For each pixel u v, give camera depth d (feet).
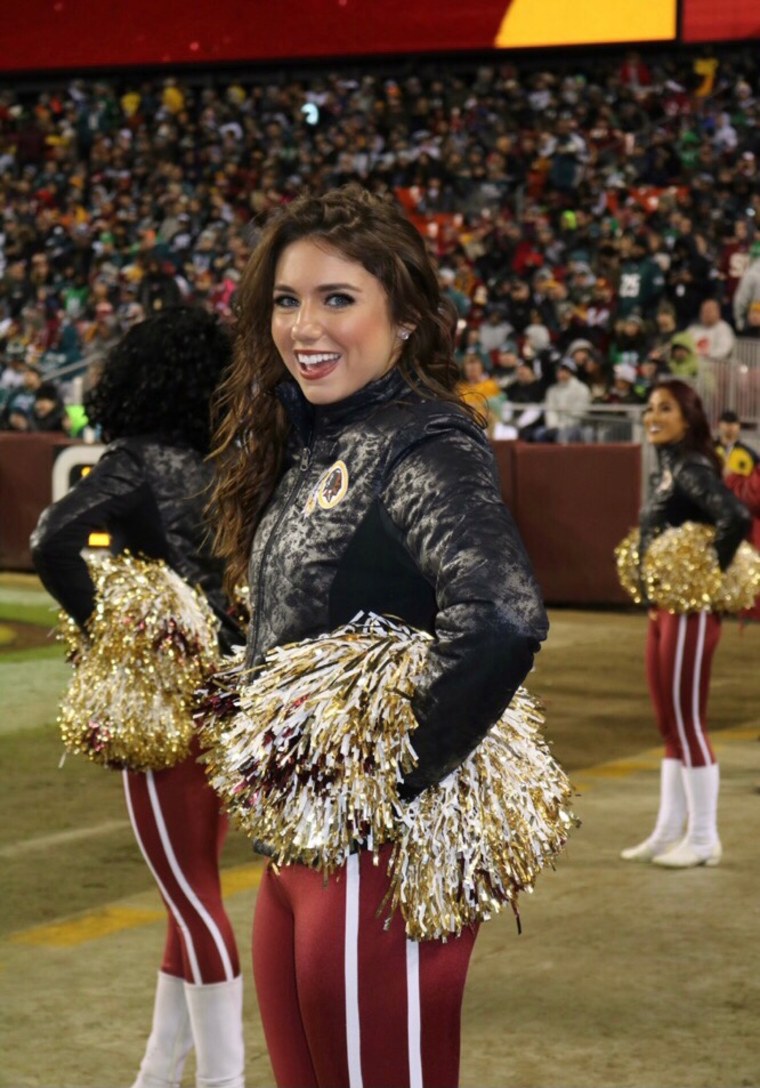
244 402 7.10
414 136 65.10
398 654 5.99
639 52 63.77
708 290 49.85
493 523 5.85
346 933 6.11
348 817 5.94
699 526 16.47
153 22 70.08
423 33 65.62
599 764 21.89
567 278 53.36
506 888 6.31
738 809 19.30
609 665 30.89
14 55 72.59
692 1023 11.98
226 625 9.68
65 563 9.30
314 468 6.51
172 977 9.73
